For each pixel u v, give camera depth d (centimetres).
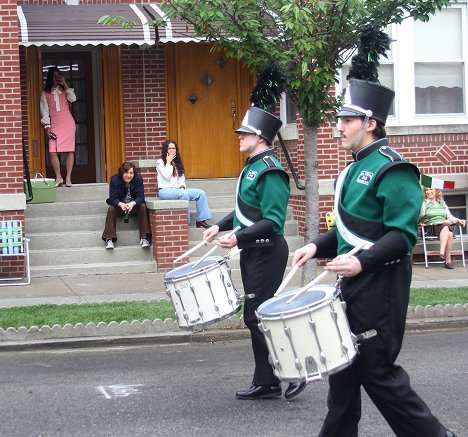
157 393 766
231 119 1641
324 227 1454
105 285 1294
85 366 884
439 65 1539
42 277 1363
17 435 651
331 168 1452
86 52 1641
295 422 670
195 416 693
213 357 916
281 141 1211
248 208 721
